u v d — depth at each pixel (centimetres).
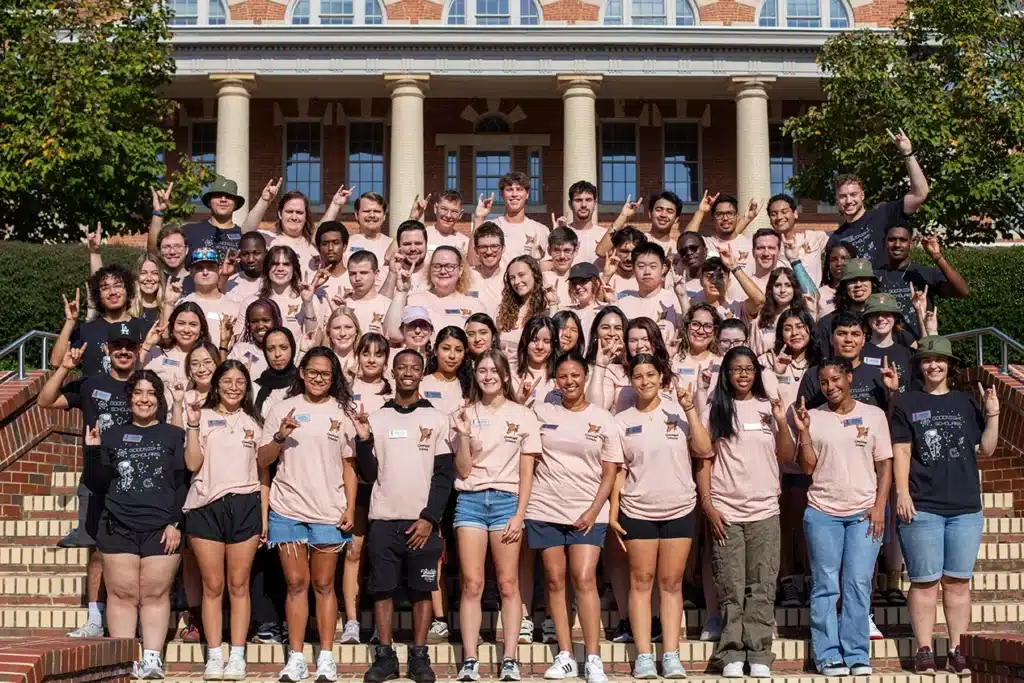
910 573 955
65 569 1107
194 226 1252
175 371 1027
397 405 931
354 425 920
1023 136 2355
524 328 1011
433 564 900
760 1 3381
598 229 1298
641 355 947
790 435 931
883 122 2491
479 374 927
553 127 3422
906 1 2638
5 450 1238
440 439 918
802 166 3388
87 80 2252
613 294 1127
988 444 961
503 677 898
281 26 2997
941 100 2411
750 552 932
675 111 3431
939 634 1034
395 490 908
